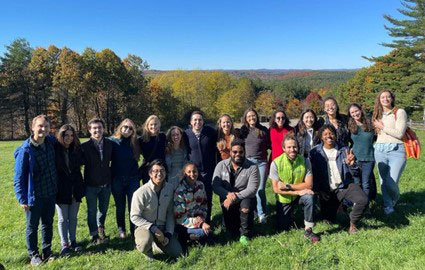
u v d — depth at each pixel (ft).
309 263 15.23
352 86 243.60
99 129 19.57
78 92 168.14
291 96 331.57
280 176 20.12
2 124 163.73
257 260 16.12
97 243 20.03
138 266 16.55
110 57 177.68
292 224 21.18
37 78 163.63
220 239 19.60
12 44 176.45
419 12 135.95
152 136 21.01
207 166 21.52
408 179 31.37
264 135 23.39
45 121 17.04
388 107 21.42
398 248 15.38
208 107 256.11
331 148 20.48
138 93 192.24
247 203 18.98
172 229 18.13
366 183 21.76
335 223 20.93
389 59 144.87
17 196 16.87
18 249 19.65
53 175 17.89
